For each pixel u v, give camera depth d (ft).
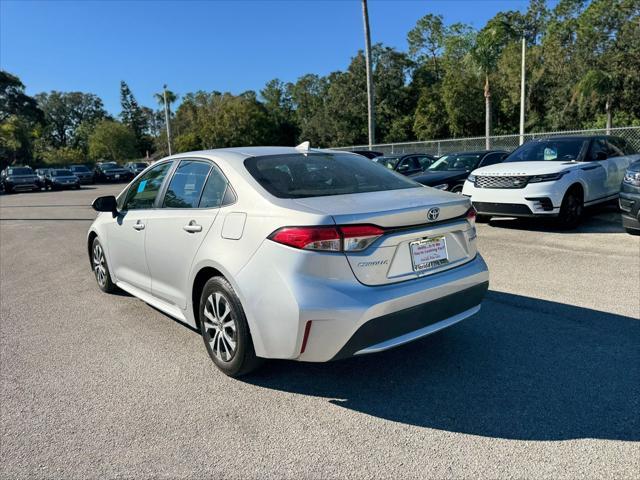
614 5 128.06
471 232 11.48
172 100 191.42
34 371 12.24
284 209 9.94
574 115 135.64
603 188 30.04
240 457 8.55
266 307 9.75
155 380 11.55
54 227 40.91
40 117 263.08
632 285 17.28
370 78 71.05
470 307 11.44
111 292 19.12
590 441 8.61
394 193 11.18
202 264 11.46
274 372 11.75
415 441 8.84
